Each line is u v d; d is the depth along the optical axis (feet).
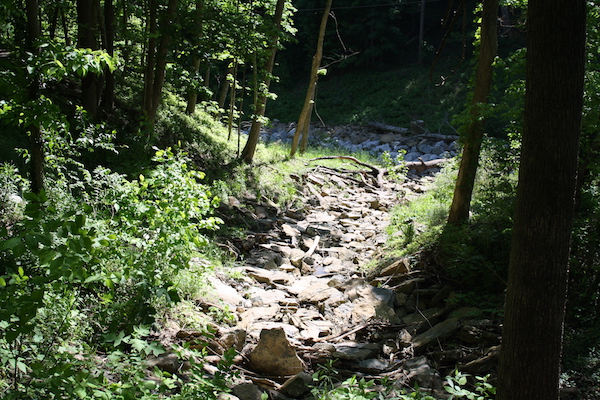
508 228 26.99
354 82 133.18
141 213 16.71
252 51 44.55
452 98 114.21
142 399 10.02
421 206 40.34
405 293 25.99
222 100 64.95
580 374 17.84
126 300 16.12
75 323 14.21
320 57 61.57
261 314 22.35
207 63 43.39
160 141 39.34
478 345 20.22
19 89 15.10
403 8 132.77
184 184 17.83
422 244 29.94
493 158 32.22
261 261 30.42
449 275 26.94
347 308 24.25
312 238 36.86
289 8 55.62
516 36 32.37
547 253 11.52
